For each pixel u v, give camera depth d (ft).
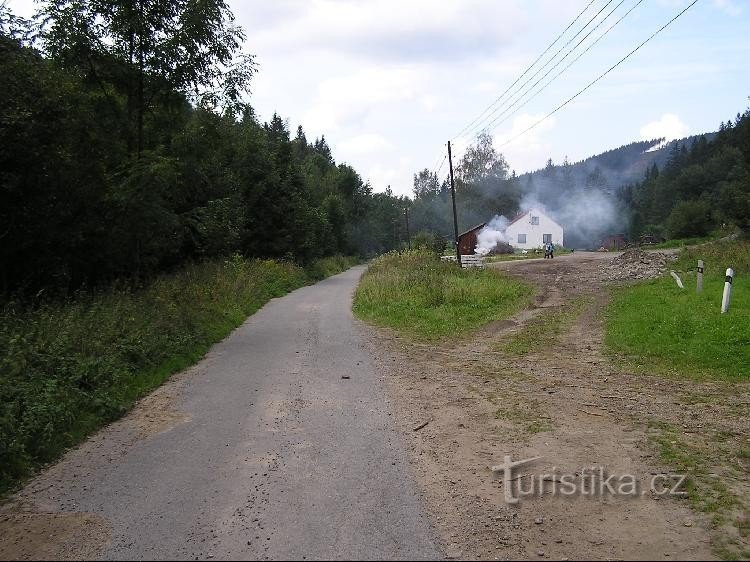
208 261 82.28
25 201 39.01
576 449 17.28
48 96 37.99
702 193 273.33
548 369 27.86
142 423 22.18
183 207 70.08
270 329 45.44
